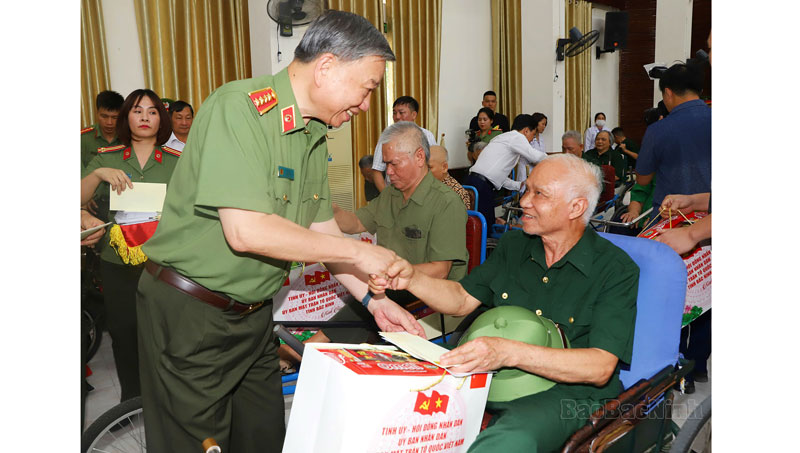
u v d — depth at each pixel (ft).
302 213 5.05
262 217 4.25
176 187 4.59
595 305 5.21
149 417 4.99
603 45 33.83
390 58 4.58
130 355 8.23
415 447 4.04
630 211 10.44
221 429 4.93
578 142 19.08
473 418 4.37
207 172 4.18
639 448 5.22
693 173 9.11
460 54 25.86
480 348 4.25
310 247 4.43
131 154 8.09
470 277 6.05
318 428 4.00
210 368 4.74
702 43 33.47
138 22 16.38
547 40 27.09
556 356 4.60
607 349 4.84
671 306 5.33
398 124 7.56
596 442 4.48
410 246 7.70
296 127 4.61
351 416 3.73
